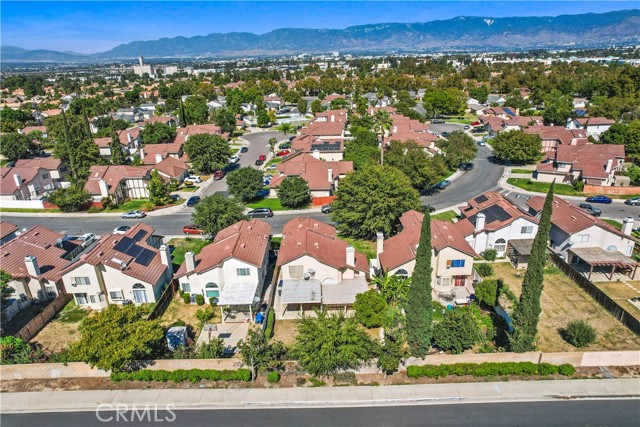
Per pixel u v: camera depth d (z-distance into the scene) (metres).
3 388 33.66
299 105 164.12
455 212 70.75
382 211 57.22
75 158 88.38
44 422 30.38
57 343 39.28
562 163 84.50
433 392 32.34
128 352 31.98
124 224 69.00
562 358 34.28
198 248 59.28
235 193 74.62
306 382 33.62
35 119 154.38
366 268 47.12
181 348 36.31
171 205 76.88
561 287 47.12
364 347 33.31
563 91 173.50
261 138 132.38
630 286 47.06
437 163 83.00
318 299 41.81
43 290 45.91
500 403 31.16
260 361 33.72
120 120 138.62
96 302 44.88
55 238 54.12
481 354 34.44
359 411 30.75
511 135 96.75
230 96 179.12
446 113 159.38
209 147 92.25
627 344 37.44
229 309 44.22
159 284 46.94
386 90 195.62
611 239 51.31
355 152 90.00
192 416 30.62
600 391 32.03
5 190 77.88
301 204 75.94
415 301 33.06
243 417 30.41
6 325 42.34
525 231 54.47
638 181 80.38
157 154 98.12
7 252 47.81
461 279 47.41
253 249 47.00
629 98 131.38
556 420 29.45
